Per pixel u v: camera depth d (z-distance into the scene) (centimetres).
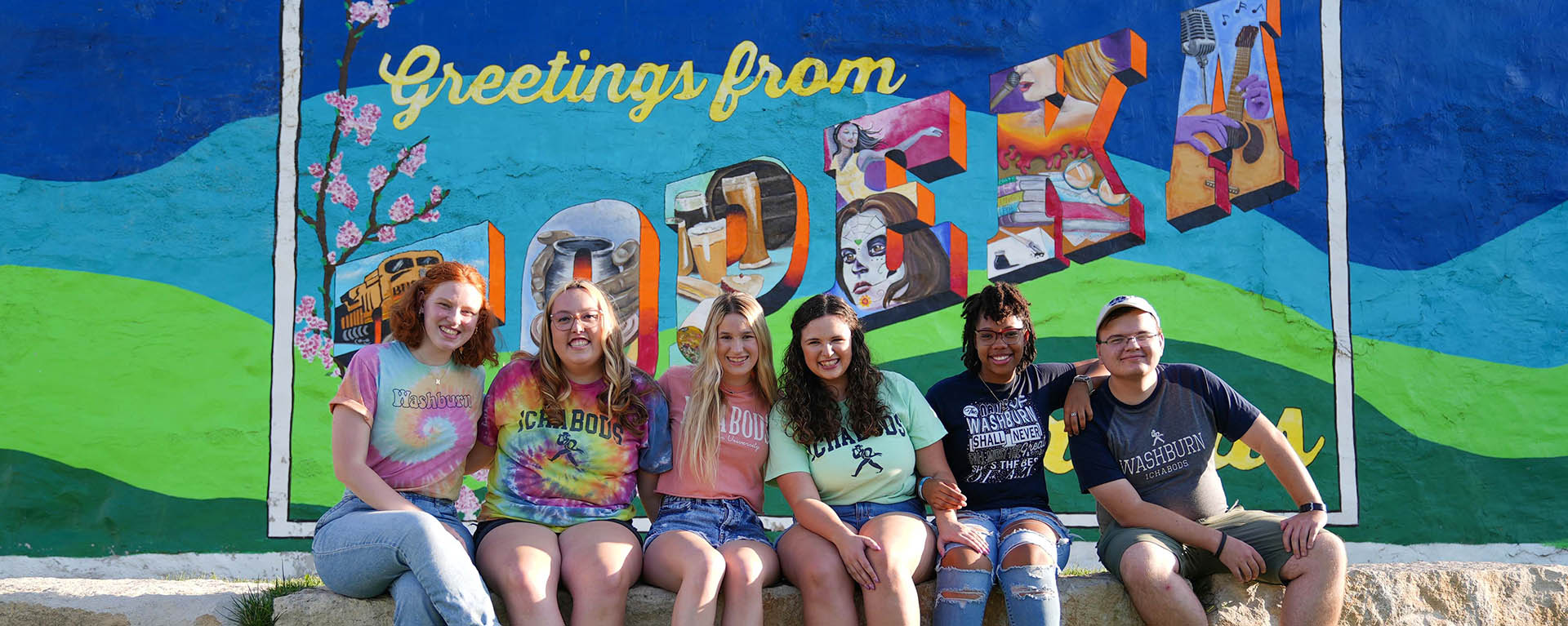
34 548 508
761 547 344
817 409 358
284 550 519
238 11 558
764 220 564
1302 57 595
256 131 550
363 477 327
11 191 535
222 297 536
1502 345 579
